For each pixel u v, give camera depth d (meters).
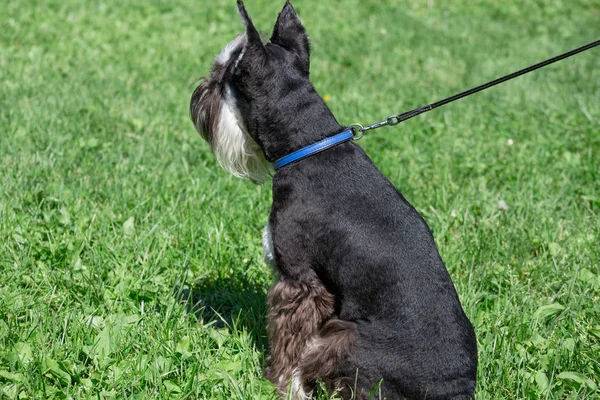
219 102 4.94
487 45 14.86
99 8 14.34
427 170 8.29
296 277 4.44
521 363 4.88
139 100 9.88
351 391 4.18
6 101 9.30
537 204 7.34
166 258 5.94
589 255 6.37
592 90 11.81
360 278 4.24
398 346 4.06
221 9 15.11
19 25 12.86
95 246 5.98
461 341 4.09
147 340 4.88
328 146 4.52
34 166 7.34
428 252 4.27
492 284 5.96
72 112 9.12
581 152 9.06
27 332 4.80
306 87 4.69
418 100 10.95
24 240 5.94
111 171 7.48
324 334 4.35
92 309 5.20
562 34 16.02
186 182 7.40
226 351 4.94
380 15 16.28
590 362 4.90
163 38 13.18
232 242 6.37
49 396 4.25
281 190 4.52
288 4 5.14
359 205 4.34
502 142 9.19
